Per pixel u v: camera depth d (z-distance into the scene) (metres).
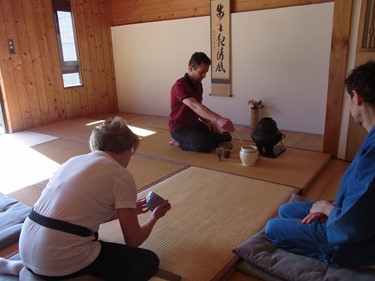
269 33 3.95
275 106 4.14
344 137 3.06
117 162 1.37
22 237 1.27
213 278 1.51
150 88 5.24
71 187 1.24
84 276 1.30
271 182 2.52
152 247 1.75
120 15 5.28
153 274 1.47
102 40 5.34
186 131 3.26
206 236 1.84
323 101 3.81
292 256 1.56
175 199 2.28
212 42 4.37
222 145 3.12
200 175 2.68
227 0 4.10
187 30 4.58
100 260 1.33
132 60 5.30
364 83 1.17
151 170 2.83
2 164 3.11
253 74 4.19
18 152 3.46
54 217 1.21
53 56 4.70
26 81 4.43
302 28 3.73
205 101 4.69
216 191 2.38
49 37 4.62
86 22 5.06
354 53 2.84
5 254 1.75
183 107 3.27
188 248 1.74
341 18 2.83
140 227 1.41
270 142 3.00
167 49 4.86
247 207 2.15
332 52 2.94
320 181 2.66
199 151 3.24
